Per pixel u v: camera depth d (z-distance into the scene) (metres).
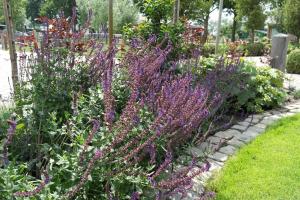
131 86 3.16
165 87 3.04
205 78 4.80
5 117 3.00
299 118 5.38
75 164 2.13
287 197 2.99
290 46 16.25
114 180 2.21
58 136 2.86
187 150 3.44
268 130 4.82
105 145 2.28
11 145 2.79
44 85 3.17
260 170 3.48
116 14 19.58
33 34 4.53
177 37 5.69
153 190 2.39
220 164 3.63
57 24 3.80
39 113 2.90
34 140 2.86
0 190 1.82
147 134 2.62
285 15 22.34
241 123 5.12
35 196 1.88
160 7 5.73
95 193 2.31
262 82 6.18
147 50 4.29
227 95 5.10
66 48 3.54
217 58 6.05
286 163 3.64
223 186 3.15
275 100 6.22
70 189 2.04
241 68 5.93
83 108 2.95
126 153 2.49
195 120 2.88
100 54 3.62
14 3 27.59
